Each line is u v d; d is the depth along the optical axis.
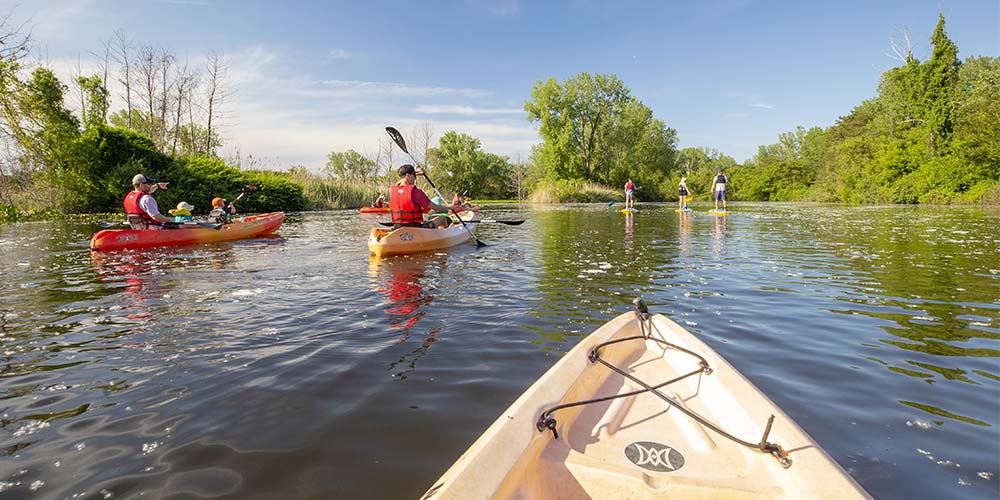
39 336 3.24
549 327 3.39
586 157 46.53
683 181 19.58
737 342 3.07
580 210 23.45
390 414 2.13
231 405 2.23
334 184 29.42
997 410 2.12
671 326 2.65
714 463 1.61
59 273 5.59
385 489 1.62
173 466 1.76
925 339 3.06
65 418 2.12
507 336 3.19
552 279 5.12
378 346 3.02
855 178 33.47
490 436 1.55
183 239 8.51
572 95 43.16
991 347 2.88
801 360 2.75
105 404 2.26
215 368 2.68
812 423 2.04
